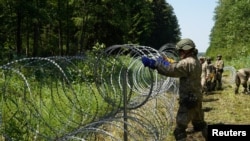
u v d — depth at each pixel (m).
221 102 12.87
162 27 83.31
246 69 14.79
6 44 25.86
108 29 39.47
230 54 50.75
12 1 23.09
